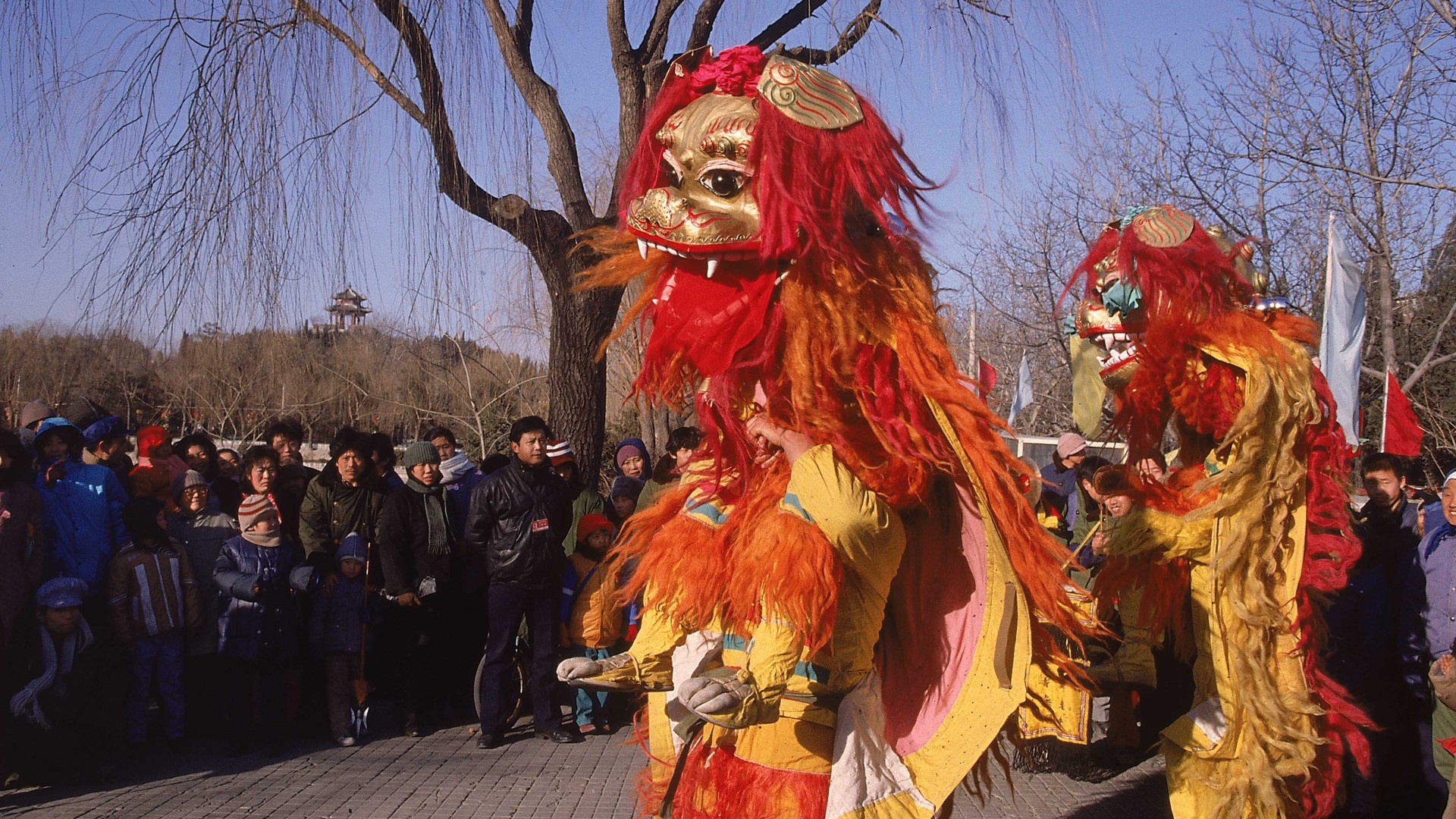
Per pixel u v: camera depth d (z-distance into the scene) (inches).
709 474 104.7
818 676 99.3
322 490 241.1
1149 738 152.9
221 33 240.8
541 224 292.5
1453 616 172.1
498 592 231.6
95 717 199.2
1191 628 139.4
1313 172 456.1
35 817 178.7
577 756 226.1
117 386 256.7
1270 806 123.7
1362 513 197.6
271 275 239.3
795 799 99.3
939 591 102.0
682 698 91.4
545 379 781.3
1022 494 98.0
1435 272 485.1
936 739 98.0
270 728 235.9
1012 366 673.0
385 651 246.4
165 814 182.5
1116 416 144.7
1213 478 129.0
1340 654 184.9
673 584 98.1
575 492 263.6
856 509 92.6
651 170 104.4
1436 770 176.2
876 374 96.0
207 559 227.5
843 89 97.3
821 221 94.3
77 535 209.2
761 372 100.2
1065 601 100.5
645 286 107.7
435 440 278.4
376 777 208.2
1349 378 270.7
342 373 732.0
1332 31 441.1
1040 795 198.1
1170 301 132.2
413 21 264.2
